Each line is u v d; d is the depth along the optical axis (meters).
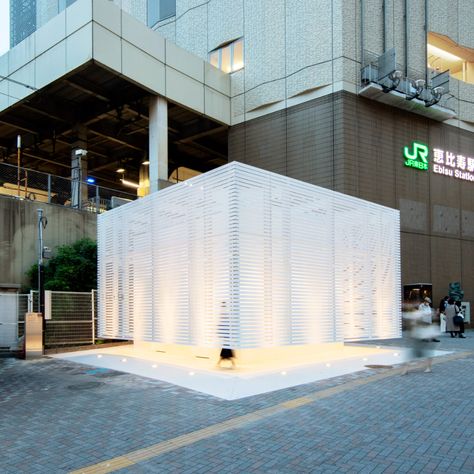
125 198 22.53
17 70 22.72
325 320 12.53
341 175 20.80
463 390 8.48
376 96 21.81
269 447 5.46
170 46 22.30
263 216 11.14
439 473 4.67
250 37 24.48
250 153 24.00
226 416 6.77
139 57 20.78
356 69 21.73
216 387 8.78
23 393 8.53
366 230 14.57
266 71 23.73
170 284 12.44
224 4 25.64
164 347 13.95
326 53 21.73
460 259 24.95
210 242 11.13
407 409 7.11
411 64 23.61
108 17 19.64
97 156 33.44
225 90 24.83
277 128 23.14
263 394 8.17
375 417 6.66
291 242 11.83
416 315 10.80
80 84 22.34
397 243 15.95
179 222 12.29
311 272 12.30
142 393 8.38
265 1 24.02
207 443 5.61
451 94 25.25
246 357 11.61
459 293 22.84
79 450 5.42
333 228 13.23
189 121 26.80
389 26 22.98
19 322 15.24
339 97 21.16
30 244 17.11
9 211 16.64
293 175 22.34
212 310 10.93
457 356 13.05
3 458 5.20
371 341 18.44
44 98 23.86
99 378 9.95
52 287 15.66
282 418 6.64
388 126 22.72
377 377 9.74
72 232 18.52
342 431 6.02
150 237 13.41
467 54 27.41
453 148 25.44
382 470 4.76
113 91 23.33
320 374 10.10
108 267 15.44
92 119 25.34
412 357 12.41
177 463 5.00
